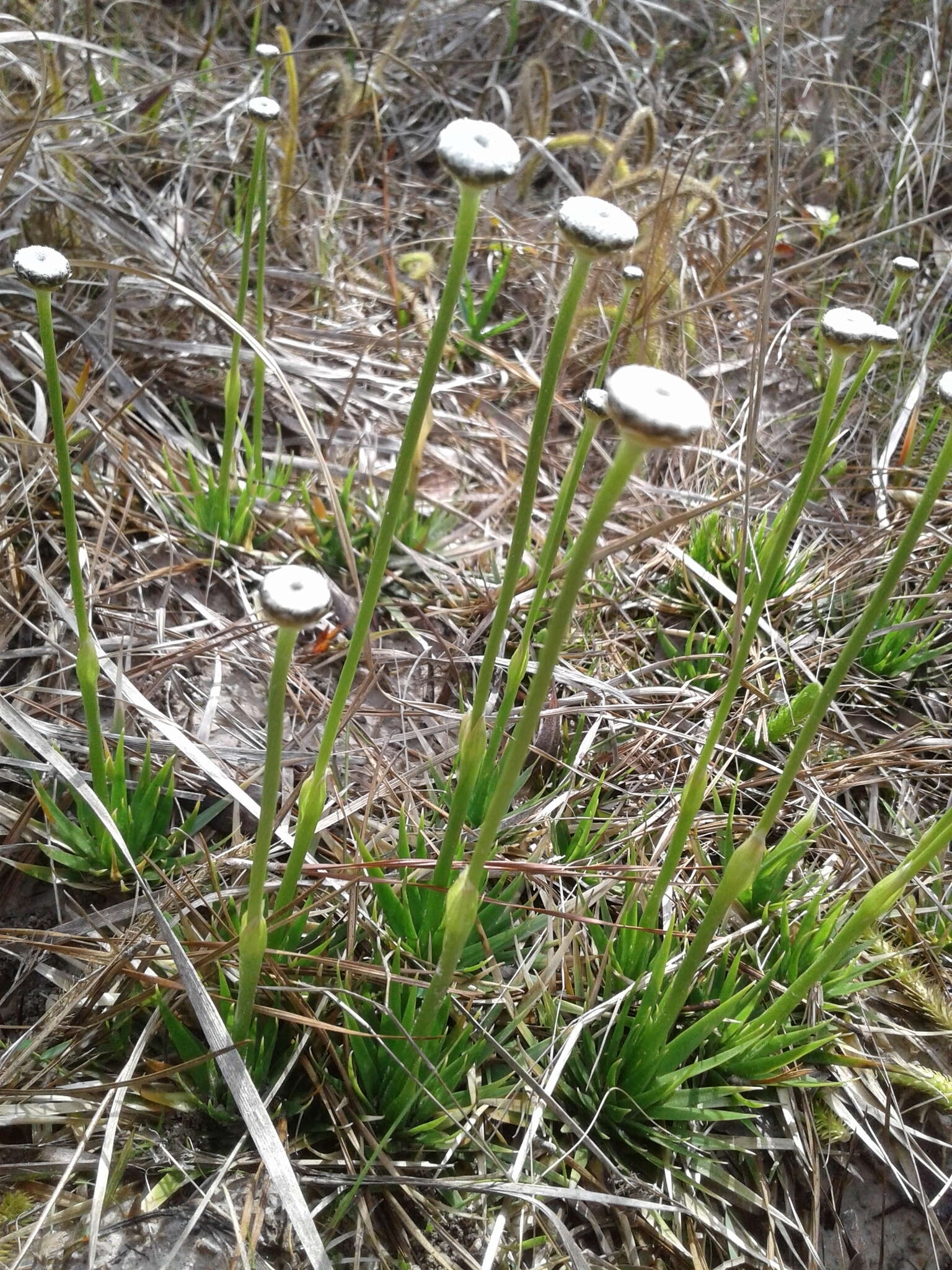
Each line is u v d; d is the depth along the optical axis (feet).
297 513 1.47
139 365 1.55
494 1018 0.92
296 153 1.93
